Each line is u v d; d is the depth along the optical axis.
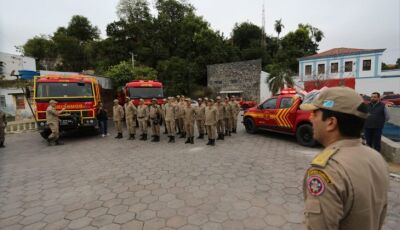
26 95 9.23
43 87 8.80
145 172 5.32
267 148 7.40
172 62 36.06
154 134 9.09
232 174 5.04
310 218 0.98
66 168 5.80
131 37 40.69
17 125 12.12
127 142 9.01
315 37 49.25
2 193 4.38
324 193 0.95
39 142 9.43
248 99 30.16
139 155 6.90
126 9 45.28
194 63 37.69
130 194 4.16
